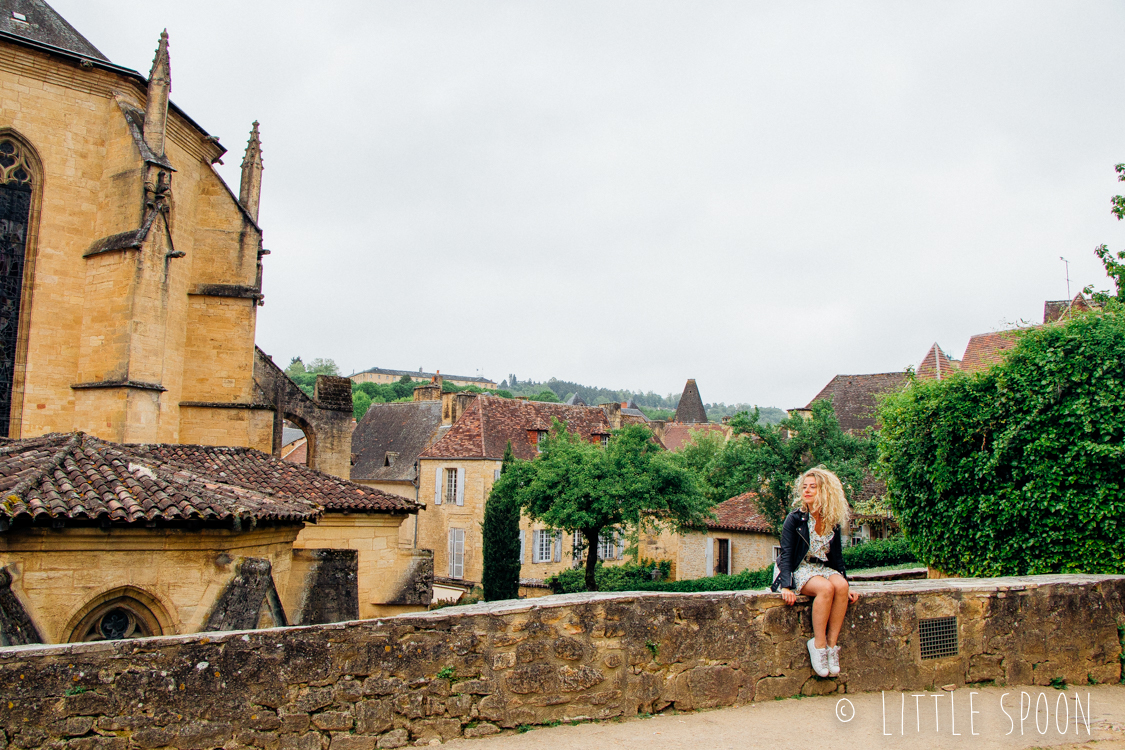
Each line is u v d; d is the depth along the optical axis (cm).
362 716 558
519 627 613
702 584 3056
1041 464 1266
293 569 1395
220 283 2086
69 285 1723
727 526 3547
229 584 1125
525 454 4800
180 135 1988
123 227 1716
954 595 739
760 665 677
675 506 3191
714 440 5384
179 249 2008
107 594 1044
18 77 1669
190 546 1112
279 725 537
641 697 639
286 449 6075
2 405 1644
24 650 491
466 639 596
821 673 677
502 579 3419
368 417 6166
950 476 1443
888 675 708
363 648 566
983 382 1420
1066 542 1250
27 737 481
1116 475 1198
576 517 3056
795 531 693
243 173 2420
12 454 1145
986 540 1382
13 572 970
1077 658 773
